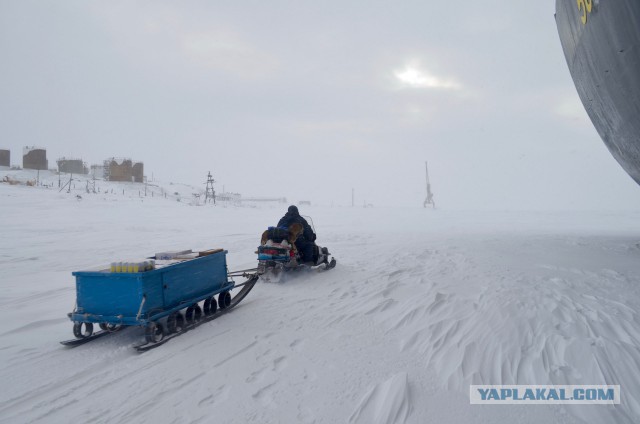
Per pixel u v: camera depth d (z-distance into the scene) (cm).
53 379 386
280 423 314
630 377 391
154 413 326
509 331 489
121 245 1295
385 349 455
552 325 505
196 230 1842
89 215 2395
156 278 471
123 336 502
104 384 375
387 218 3278
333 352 445
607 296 631
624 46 698
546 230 2042
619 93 794
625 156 1015
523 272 809
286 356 435
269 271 779
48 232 1620
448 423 322
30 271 904
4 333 512
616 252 1108
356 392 361
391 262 971
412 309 582
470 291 670
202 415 323
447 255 1056
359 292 695
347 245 1327
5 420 318
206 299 567
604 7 701
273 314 581
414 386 372
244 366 410
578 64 938
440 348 455
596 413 342
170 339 483
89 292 469
